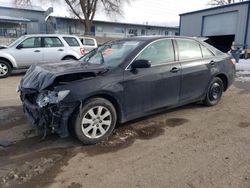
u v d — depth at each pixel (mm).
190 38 5188
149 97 4285
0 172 3027
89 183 2838
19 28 34094
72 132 3666
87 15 33188
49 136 4035
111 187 2768
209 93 5539
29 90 3688
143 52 4262
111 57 4387
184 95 4902
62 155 3451
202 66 5160
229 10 23516
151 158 3377
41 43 10453
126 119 4113
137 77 4062
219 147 3693
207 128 4426
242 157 3395
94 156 3432
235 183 2818
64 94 3379
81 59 5129
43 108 3439
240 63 15984
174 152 3543
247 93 7199
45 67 4105
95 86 3621
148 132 4227
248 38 21922
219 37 26703
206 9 26078
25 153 3504
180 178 2922
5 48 9938
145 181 2869
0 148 3637
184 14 29203
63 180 2891
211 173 3016
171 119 4852
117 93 3842
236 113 5254
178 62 4730
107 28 44656
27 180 2883
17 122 4645
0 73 9766
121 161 3303
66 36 11133
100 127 3809
